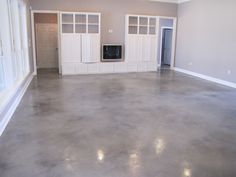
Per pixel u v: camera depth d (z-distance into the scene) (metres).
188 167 2.58
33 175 2.39
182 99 5.40
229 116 4.27
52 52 10.21
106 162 2.66
